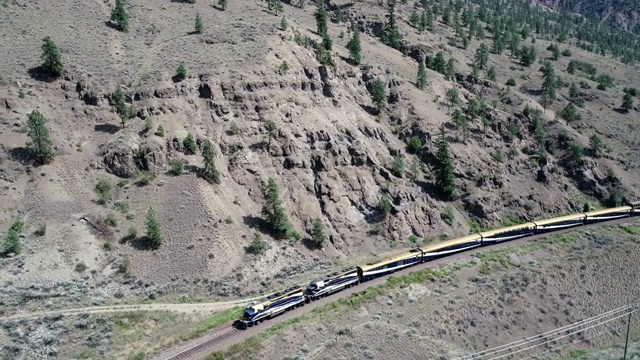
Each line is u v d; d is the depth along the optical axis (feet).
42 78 339.57
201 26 427.33
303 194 334.44
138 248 272.72
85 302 242.37
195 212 291.17
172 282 260.62
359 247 327.47
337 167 356.18
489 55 628.28
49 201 282.15
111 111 336.70
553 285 303.07
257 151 339.98
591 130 500.74
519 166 426.10
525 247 343.46
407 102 434.71
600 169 446.60
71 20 417.49
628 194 429.79
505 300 282.97
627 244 351.67
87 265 260.01
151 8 479.41
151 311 242.17
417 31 588.91
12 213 273.33
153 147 313.53
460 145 414.00
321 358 220.02
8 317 226.38
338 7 600.39
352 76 433.07
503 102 496.23
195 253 273.33
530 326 272.51
